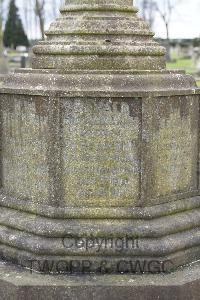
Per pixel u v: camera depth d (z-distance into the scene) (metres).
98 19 5.39
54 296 4.79
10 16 43.97
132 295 4.78
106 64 5.27
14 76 5.43
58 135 5.08
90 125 5.08
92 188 5.16
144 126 5.07
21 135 5.32
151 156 5.14
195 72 25.31
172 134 5.31
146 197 5.15
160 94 5.11
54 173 5.12
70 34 5.39
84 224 5.12
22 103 5.26
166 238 5.16
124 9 5.50
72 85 5.11
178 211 5.39
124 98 5.05
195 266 5.23
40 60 5.47
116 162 5.13
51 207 5.15
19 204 5.37
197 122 5.56
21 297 4.81
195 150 5.57
